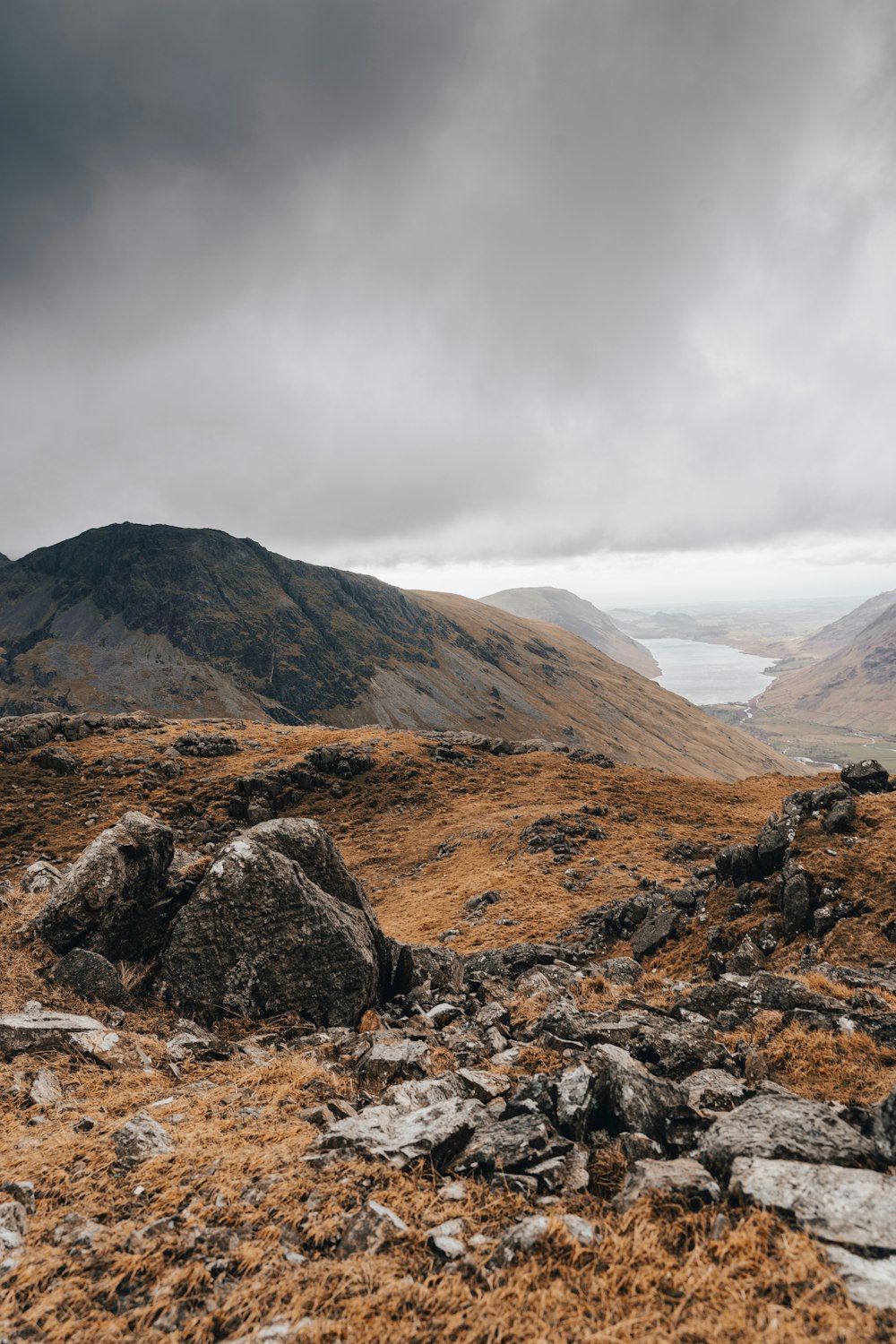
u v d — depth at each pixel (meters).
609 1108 7.18
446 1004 12.60
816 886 24.39
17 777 71.81
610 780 77.88
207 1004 11.01
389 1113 7.21
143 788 70.06
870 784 33.22
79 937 11.26
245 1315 4.40
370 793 75.19
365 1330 4.21
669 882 40.16
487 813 66.38
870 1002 11.57
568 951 25.91
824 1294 4.21
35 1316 4.35
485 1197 5.74
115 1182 6.00
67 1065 8.52
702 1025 10.59
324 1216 5.45
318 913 11.94
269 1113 7.59
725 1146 6.00
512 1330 4.15
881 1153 5.80
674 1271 4.61
